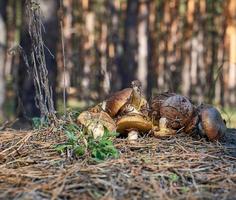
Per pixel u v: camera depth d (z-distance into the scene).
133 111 1.29
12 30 5.00
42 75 1.46
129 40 3.50
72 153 1.14
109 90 2.04
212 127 1.27
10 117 3.16
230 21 4.77
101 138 1.17
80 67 4.68
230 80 4.84
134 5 3.50
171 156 1.16
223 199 0.97
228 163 1.15
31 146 1.21
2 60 3.27
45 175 1.05
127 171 1.06
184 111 1.29
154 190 0.99
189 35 5.05
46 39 2.29
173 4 5.02
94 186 1.00
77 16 5.04
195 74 5.00
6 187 1.00
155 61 4.84
